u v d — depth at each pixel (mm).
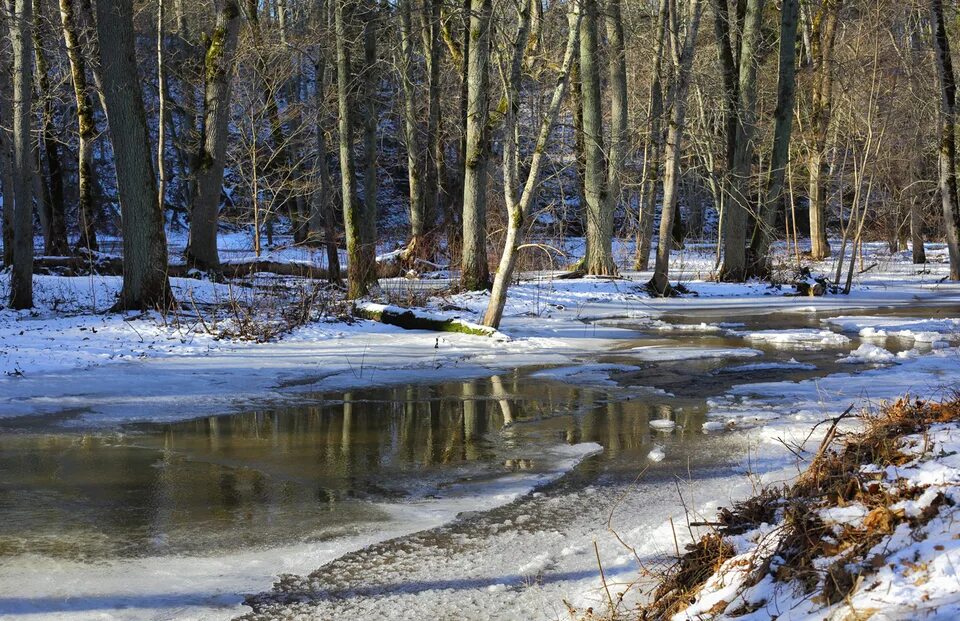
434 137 37406
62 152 41406
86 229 26906
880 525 4191
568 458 8422
